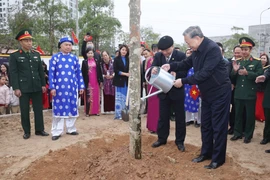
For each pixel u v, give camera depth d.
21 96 5.26
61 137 5.39
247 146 4.98
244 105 5.24
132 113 3.37
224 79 3.61
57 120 5.31
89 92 7.27
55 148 4.73
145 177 3.12
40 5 25.41
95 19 31.09
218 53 3.52
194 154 4.18
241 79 5.11
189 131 5.95
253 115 5.11
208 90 3.67
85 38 7.45
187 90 6.21
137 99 3.35
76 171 3.54
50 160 3.83
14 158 4.27
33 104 5.46
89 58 7.23
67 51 5.24
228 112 3.67
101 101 8.09
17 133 5.71
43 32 26.95
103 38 32.53
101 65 7.71
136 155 3.40
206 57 3.54
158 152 4.24
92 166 3.51
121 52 6.71
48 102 8.33
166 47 4.17
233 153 4.59
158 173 3.24
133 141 3.39
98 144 4.61
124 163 3.29
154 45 7.11
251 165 4.06
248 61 5.12
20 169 3.82
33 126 6.31
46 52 26.61
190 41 3.57
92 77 7.22
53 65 5.11
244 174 3.55
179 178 3.22
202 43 3.57
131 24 3.26
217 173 3.50
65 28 27.36
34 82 5.26
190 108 6.20
